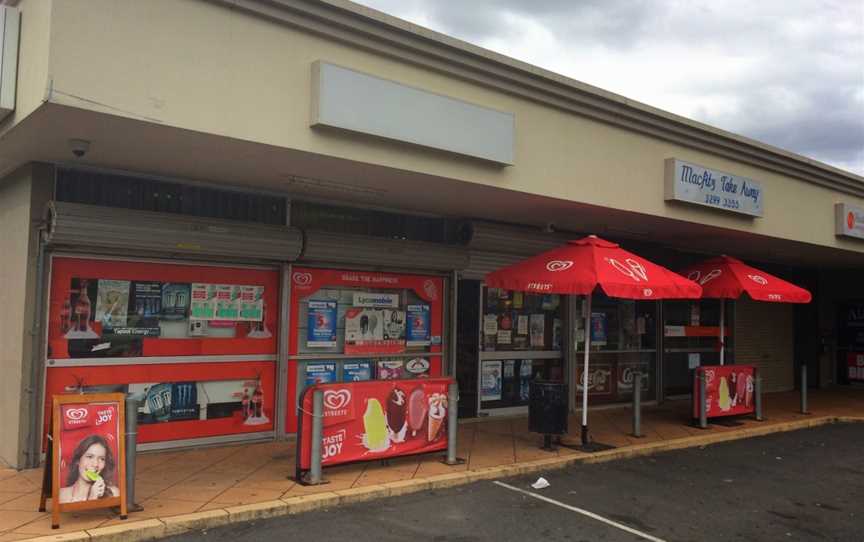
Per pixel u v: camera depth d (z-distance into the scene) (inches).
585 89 344.2
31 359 273.9
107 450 217.8
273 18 244.4
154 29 219.5
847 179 536.4
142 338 304.5
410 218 393.4
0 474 267.0
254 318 336.8
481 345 429.4
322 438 271.1
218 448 322.3
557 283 327.9
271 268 342.0
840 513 271.3
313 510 245.6
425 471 294.8
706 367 447.2
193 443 318.3
